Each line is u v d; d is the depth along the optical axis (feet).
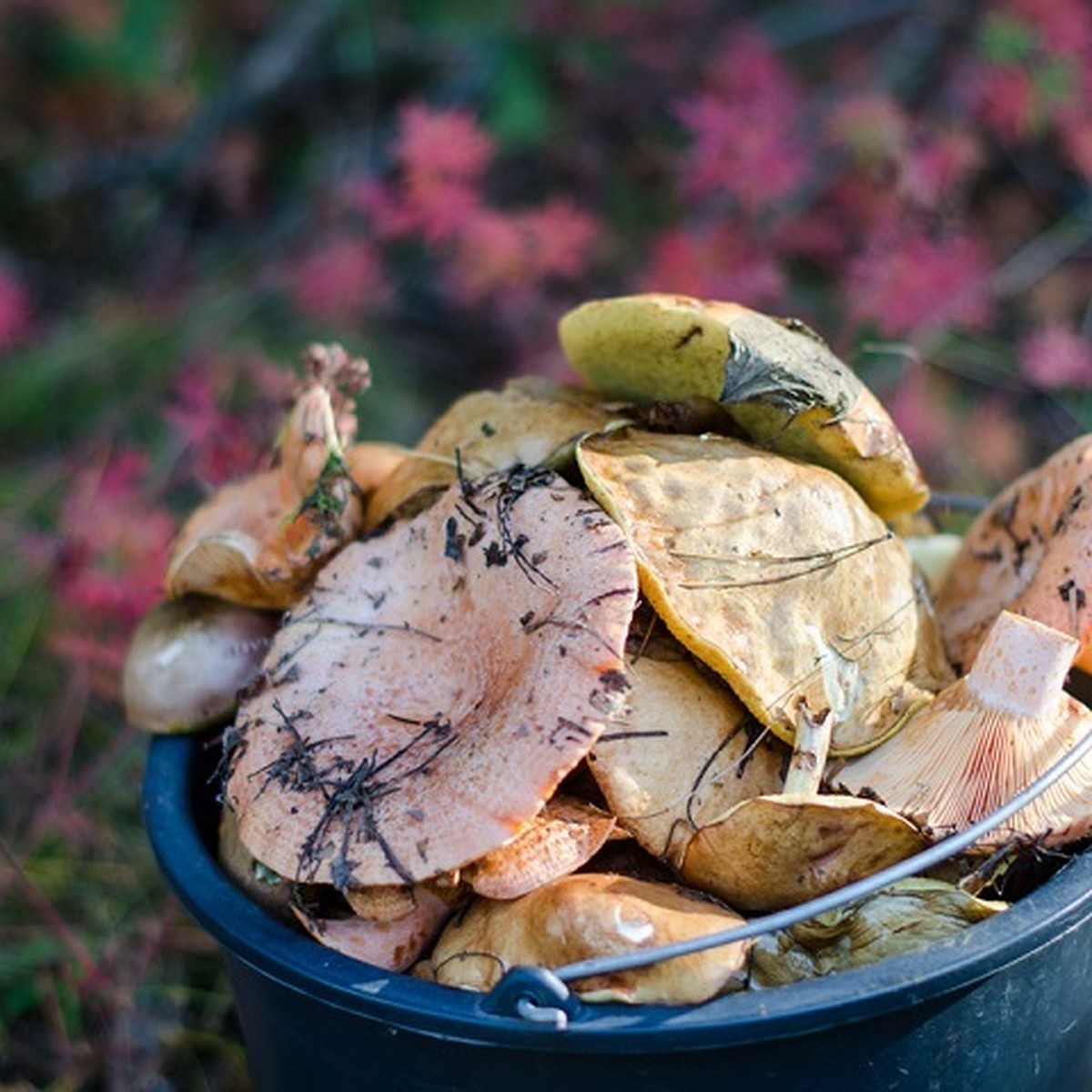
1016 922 2.46
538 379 2.98
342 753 2.60
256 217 5.66
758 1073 2.45
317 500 2.83
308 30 5.62
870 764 2.64
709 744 2.60
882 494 2.83
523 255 4.52
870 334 4.46
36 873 3.70
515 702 2.51
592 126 5.36
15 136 5.98
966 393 4.96
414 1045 2.50
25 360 5.17
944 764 2.61
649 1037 2.39
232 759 2.66
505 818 2.45
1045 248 5.08
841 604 2.68
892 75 5.11
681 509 2.64
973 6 5.01
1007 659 2.60
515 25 5.38
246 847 2.59
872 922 2.52
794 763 2.57
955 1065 2.51
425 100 5.49
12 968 3.55
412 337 5.36
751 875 2.54
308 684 2.68
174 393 4.74
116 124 5.92
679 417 2.83
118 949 3.56
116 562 3.85
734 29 5.26
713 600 2.61
